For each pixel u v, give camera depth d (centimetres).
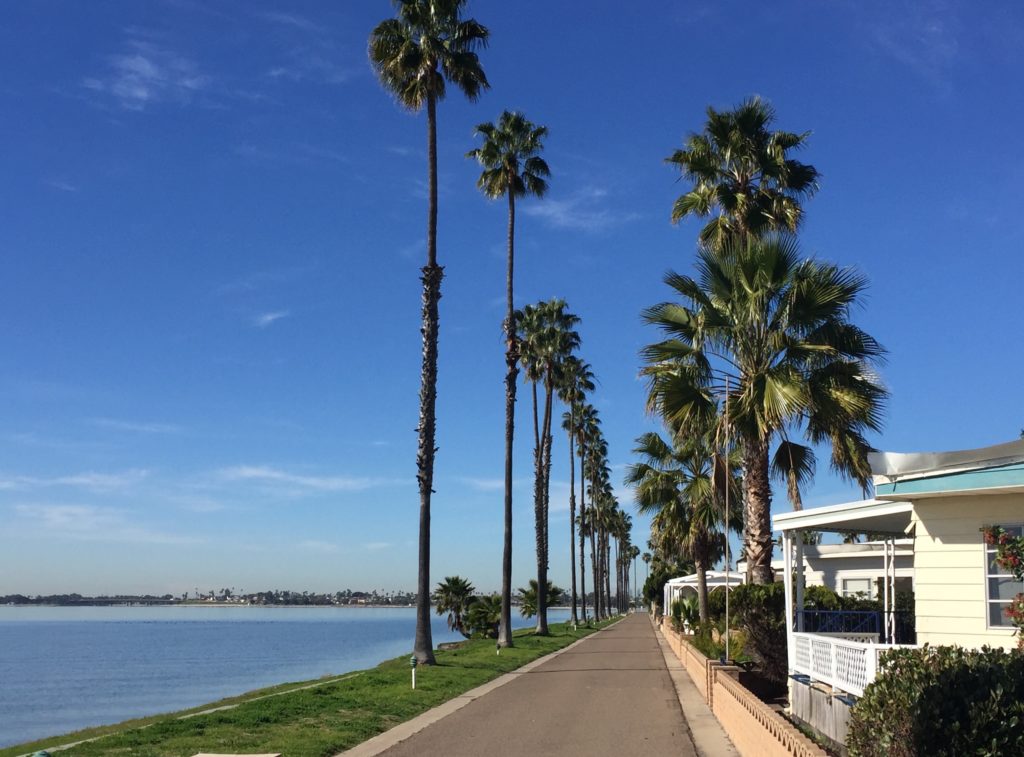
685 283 2283
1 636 13975
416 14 2847
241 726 1478
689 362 2336
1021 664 659
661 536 3494
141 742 1303
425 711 1778
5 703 3984
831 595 2505
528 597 7738
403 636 12456
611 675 2541
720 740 1357
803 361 2134
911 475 1334
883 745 647
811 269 2136
